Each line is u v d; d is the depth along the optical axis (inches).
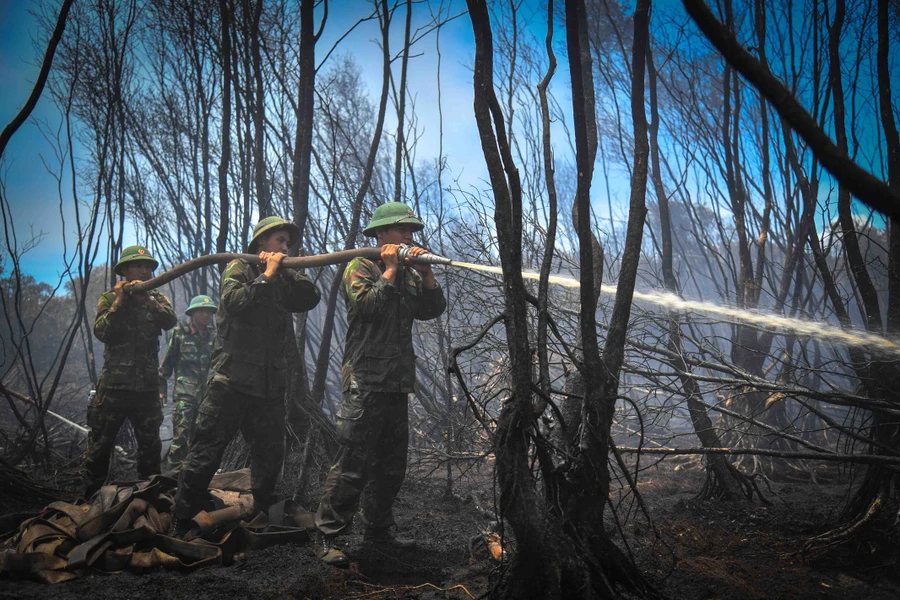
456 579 122.2
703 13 47.3
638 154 101.9
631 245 101.3
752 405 219.3
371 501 140.9
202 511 140.4
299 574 123.0
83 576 121.0
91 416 181.6
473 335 189.6
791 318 195.5
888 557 120.4
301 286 151.9
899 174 138.3
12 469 175.9
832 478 221.1
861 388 149.9
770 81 47.5
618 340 100.7
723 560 125.1
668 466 247.0
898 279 140.3
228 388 139.5
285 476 186.4
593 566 88.7
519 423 87.5
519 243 89.2
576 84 94.1
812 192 155.3
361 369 135.3
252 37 205.9
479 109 88.7
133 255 182.4
